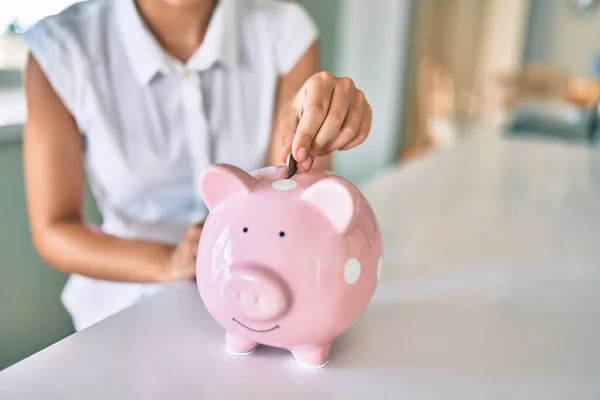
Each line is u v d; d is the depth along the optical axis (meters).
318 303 0.33
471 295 0.50
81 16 0.65
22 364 0.36
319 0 1.97
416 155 2.46
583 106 1.83
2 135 0.78
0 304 0.80
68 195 0.60
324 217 0.34
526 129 2.09
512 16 3.20
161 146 0.68
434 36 2.84
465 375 0.36
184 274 0.50
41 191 0.58
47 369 0.35
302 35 0.74
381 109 2.56
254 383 0.34
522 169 1.10
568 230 0.72
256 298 0.32
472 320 0.45
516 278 0.54
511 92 2.70
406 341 0.41
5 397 0.32
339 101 0.41
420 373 0.36
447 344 0.40
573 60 3.28
